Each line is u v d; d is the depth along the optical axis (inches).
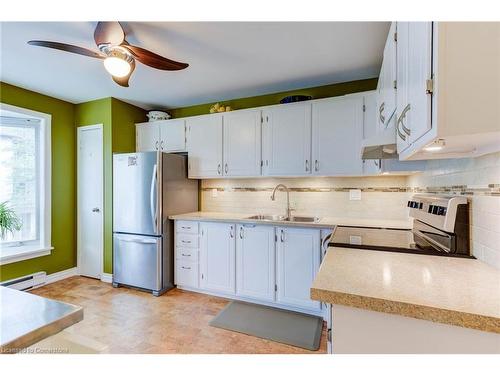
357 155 94.0
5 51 82.2
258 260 98.9
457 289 31.9
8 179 114.2
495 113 26.9
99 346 38.1
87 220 131.6
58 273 126.4
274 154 106.9
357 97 94.3
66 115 131.1
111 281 123.7
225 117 116.6
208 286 107.9
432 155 44.1
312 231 90.3
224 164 116.6
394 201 99.7
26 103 114.3
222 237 105.3
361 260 43.8
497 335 27.6
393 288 32.5
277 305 97.8
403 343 30.7
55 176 126.1
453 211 45.7
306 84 108.9
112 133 125.0
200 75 100.2
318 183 111.7
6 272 108.0
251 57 86.3
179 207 120.8
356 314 32.4
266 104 120.9
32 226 120.6
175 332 80.0
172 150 128.1
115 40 64.2
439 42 27.9
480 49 27.2
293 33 72.5
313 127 100.5
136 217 113.0
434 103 28.8
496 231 37.7
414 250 49.1
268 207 120.6
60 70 96.2
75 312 31.4
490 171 38.9
